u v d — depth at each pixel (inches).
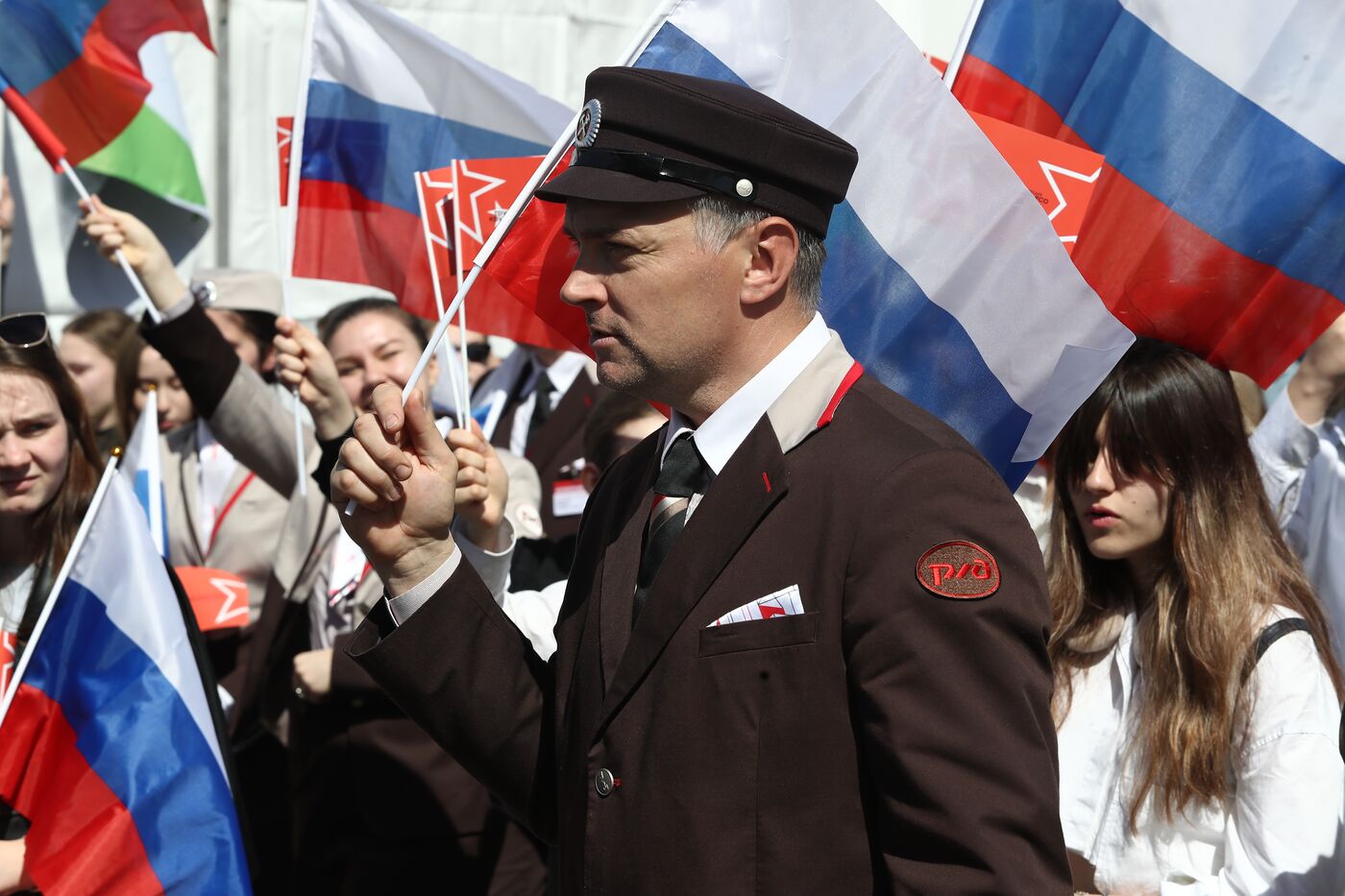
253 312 197.5
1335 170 98.3
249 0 235.3
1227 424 98.4
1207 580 95.7
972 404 92.1
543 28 241.0
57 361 118.5
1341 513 118.0
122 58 174.4
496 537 104.6
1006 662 62.3
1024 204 89.0
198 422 185.6
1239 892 89.3
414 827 143.9
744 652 65.9
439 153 145.1
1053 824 61.3
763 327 70.6
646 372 70.1
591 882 67.6
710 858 64.2
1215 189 100.3
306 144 145.8
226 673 171.8
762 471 68.0
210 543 178.4
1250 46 98.4
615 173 68.5
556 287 103.7
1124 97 100.7
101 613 105.7
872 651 63.4
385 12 143.3
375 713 144.8
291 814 163.2
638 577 72.3
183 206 220.1
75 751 104.0
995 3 98.8
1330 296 100.3
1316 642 96.0
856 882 63.7
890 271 92.0
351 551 152.2
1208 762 93.2
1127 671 99.7
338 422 139.3
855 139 91.0
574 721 72.1
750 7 90.0
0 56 171.9
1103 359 88.7
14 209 231.1
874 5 89.4
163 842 103.6
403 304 146.7
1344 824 90.7
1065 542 103.7
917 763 61.1
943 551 63.9
